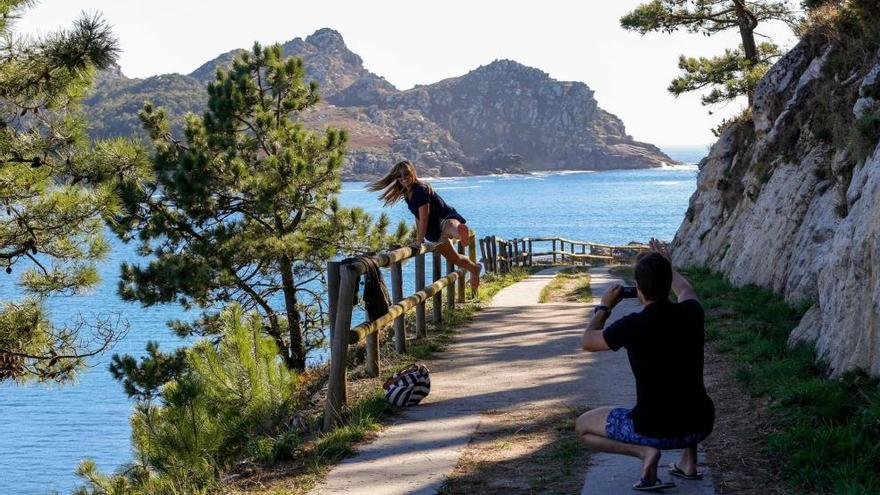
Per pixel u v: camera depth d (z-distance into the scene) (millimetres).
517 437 7195
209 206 19547
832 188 13828
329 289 8312
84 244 15609
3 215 14781
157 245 19359
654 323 4930
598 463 6293
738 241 19859
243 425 7969
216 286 19406
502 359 10805
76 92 14789
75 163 14773
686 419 5012
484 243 27234
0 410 35094
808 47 18875
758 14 29031
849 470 5508
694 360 5004
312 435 7797
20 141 14398
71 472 25344
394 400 8352
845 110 14258
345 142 21266
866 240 7688
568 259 44219
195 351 8570
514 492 5855
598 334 5070
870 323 7363
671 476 5789
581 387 8953
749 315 12734
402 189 11000
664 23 29781
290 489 6266
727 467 5988
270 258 20000
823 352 8523
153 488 7629
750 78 27641
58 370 16078
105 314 57094
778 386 7684
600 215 161750
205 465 7383
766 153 18672
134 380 17125
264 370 8273
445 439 7266
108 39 13883
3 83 14055
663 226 129125
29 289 15422
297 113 22016
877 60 13320
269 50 21141
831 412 6594
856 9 15031
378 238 21391
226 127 20766
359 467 6645
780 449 6145
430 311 15789
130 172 15906
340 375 8047
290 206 20484
